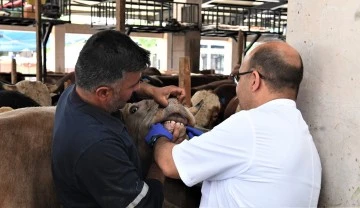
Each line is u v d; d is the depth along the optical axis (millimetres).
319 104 1842
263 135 1573
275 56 1645
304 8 1886
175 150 1663
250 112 1625
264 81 1665
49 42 19281
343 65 1729
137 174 1611
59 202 1863
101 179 1500
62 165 1572
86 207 1590
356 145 1695
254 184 1570
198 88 6664
